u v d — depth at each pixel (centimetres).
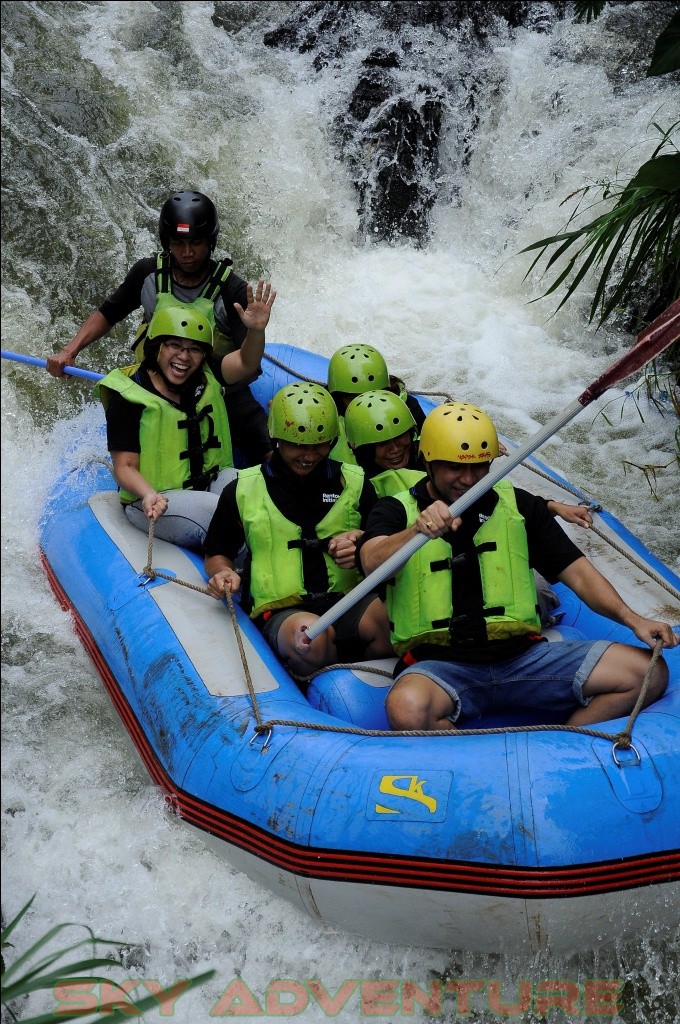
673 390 779
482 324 872
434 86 1005
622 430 763
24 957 339
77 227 868
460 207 979
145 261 585
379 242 978
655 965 413
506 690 426
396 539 415
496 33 1031
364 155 992
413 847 381
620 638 489
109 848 470
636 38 1023
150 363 525
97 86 956
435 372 821
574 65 1000
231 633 475
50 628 588
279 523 470
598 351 841
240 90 1005
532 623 427
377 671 454
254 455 605
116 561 526
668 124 923
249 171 957
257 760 417
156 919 443
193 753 438
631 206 639
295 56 1052
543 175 947
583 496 577
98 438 652
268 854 410
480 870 376
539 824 372
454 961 423
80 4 1016
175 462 529
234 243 919
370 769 396
